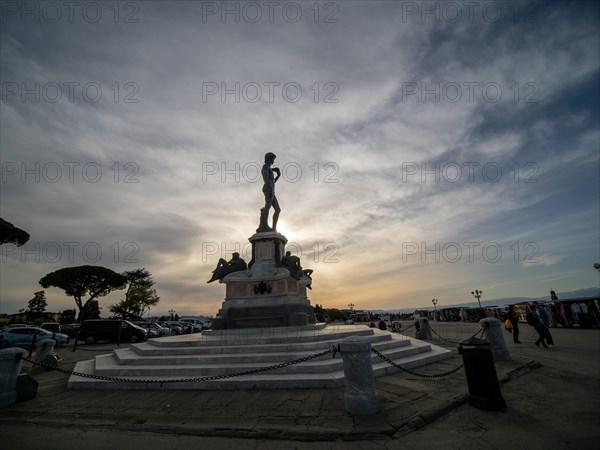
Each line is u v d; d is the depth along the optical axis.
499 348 8.55
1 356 6.23
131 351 10.26
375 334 10.41
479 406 5.05
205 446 4.18
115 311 48.88
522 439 3.97
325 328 12.38
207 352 8.44
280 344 8.41
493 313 28.92
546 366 7.92
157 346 9.35
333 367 7.02
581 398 5.37
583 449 3.64
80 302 43.47
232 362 7.78
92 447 4.25
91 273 42.53
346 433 4.27
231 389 6.61
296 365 7.06
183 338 10.38
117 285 45.81
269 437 4.36
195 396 6.29
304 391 6.20
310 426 4.54
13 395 6.25
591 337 13.70
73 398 6.56
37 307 53.75
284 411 5.19
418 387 6.18
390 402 5.34
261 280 11.95
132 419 5.21
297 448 4.04
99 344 22.59
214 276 12.23
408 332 22.70
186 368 7.50
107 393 6.81
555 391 5.84
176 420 5.07
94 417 5.37
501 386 6.31
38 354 10.05
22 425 5.12
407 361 8.07
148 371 7.61
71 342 25.03
